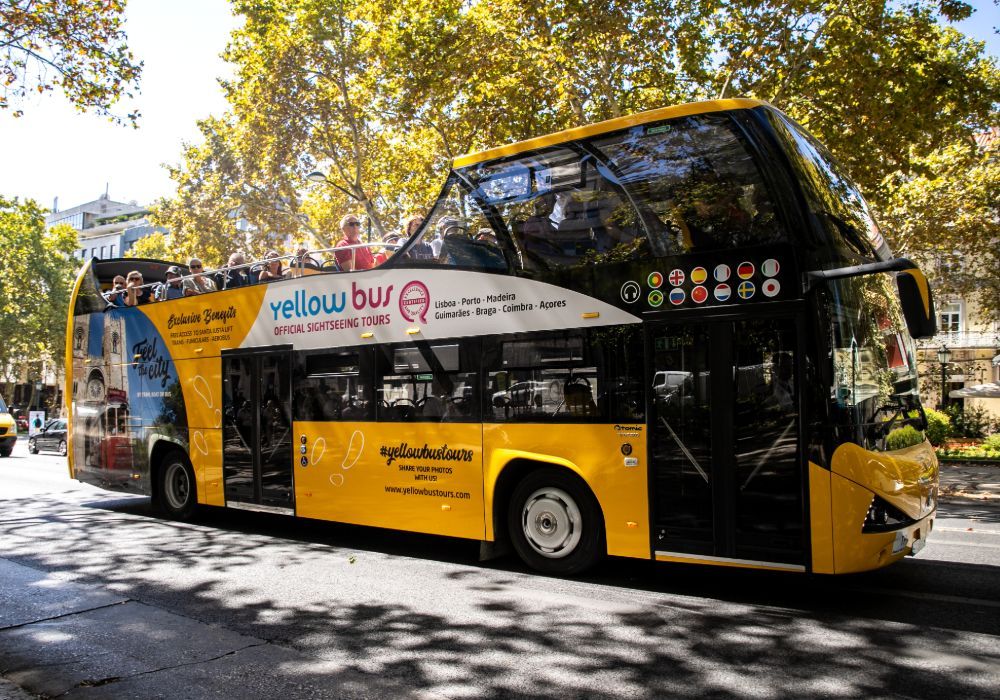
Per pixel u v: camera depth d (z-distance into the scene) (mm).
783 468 5551
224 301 10047
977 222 25109
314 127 24703
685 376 6004
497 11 17750
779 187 5754
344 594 6359
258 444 9422
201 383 10297
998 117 18406
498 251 7188
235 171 29875
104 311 12328
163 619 5699
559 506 6770
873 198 16766
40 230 51875
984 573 6816
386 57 20359
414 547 8500
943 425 22156
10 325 50469
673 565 7273
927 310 5273
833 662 4574
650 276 6238
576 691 4203
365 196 24594
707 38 17734
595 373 6449
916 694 4074
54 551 8469
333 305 8617
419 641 5102
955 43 20938
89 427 12430
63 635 5324
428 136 22000
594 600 6039
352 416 8312
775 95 16531
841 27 16109
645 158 6410
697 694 4125
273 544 8758
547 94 18359
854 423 5445
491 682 4352
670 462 6031
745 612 5656
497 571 7164
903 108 15828
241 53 23969
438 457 7500
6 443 27609
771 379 5641
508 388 7004
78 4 13414
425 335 7695
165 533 9617
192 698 4145
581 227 6691
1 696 4191
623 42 16641
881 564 5449
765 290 5699
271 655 4848
